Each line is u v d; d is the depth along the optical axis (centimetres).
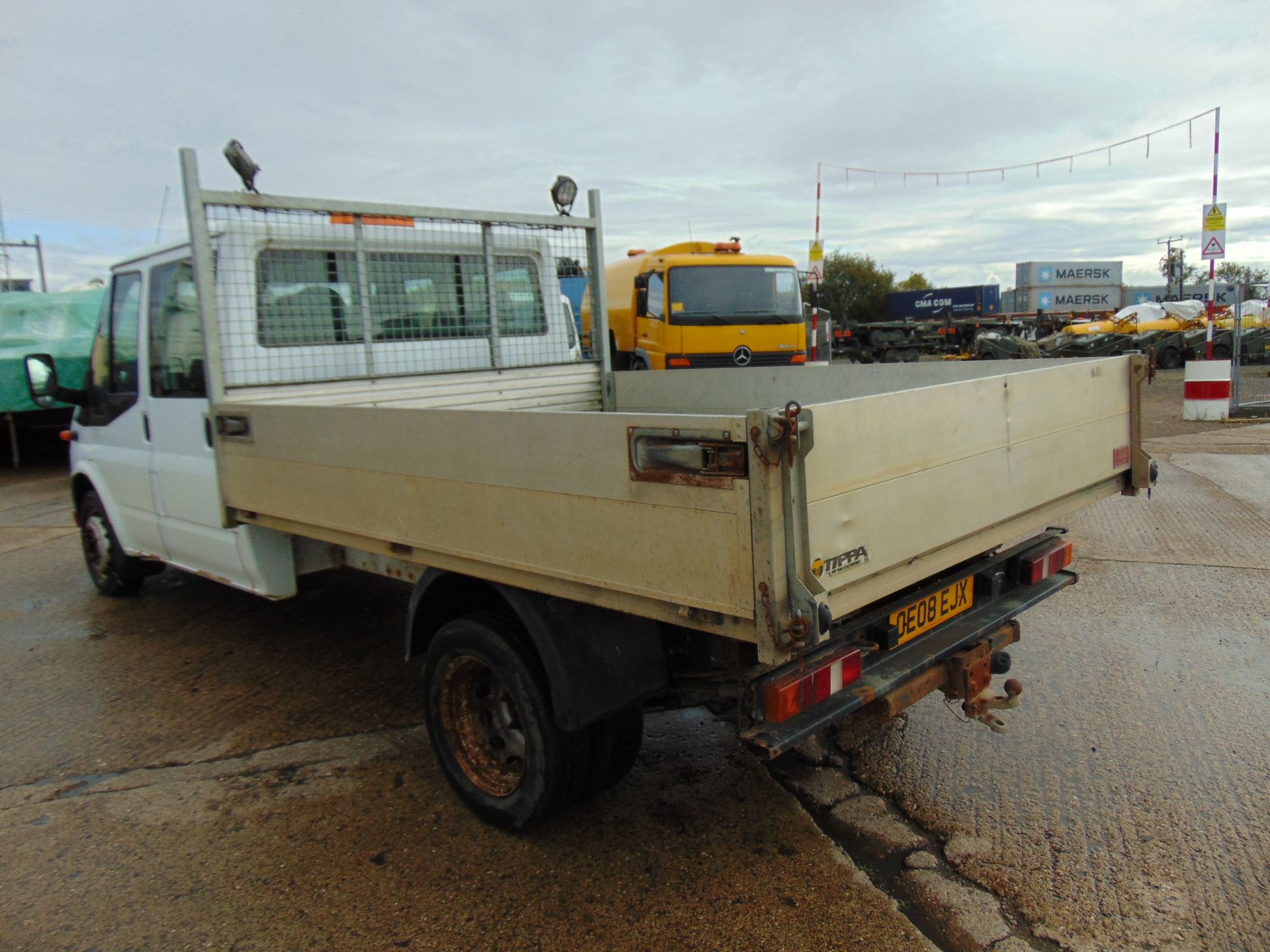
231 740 400
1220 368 1323
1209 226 1339
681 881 286
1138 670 438
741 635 218
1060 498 334
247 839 319
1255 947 247
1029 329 3522
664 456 226
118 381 507
